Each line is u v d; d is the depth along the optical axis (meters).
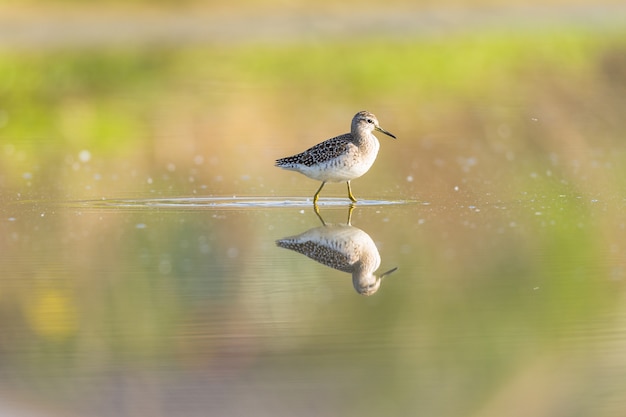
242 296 11.59
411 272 12.55
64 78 30.31
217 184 18.81
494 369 9.56
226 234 14.59
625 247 13.82
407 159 21.16
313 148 16.64
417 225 15.16
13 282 12.09
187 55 34.66
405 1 49.78
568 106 27.48
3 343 10.18
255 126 25.00
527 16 46.00
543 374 9.40
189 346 10.02
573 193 17.80
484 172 19.84
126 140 23.31
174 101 27.73
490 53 35.34
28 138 23.64
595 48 36.16
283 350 9.94
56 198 17.39
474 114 26.23
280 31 40.53
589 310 11.13
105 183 18.86
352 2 48.62
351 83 30.69
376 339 10.23
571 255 13.39
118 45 36.09
